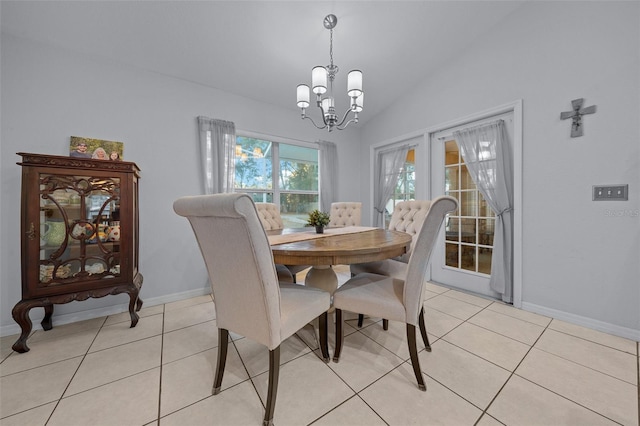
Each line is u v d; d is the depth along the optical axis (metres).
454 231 2.98
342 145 3.95
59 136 2.06
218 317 1.27
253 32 2.25
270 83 2.90
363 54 2.65
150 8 1.92
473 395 1.26
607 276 1.87
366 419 1.12
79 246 1.90
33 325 1.99
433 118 3.02
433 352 1.62
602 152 1.87
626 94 1.77
